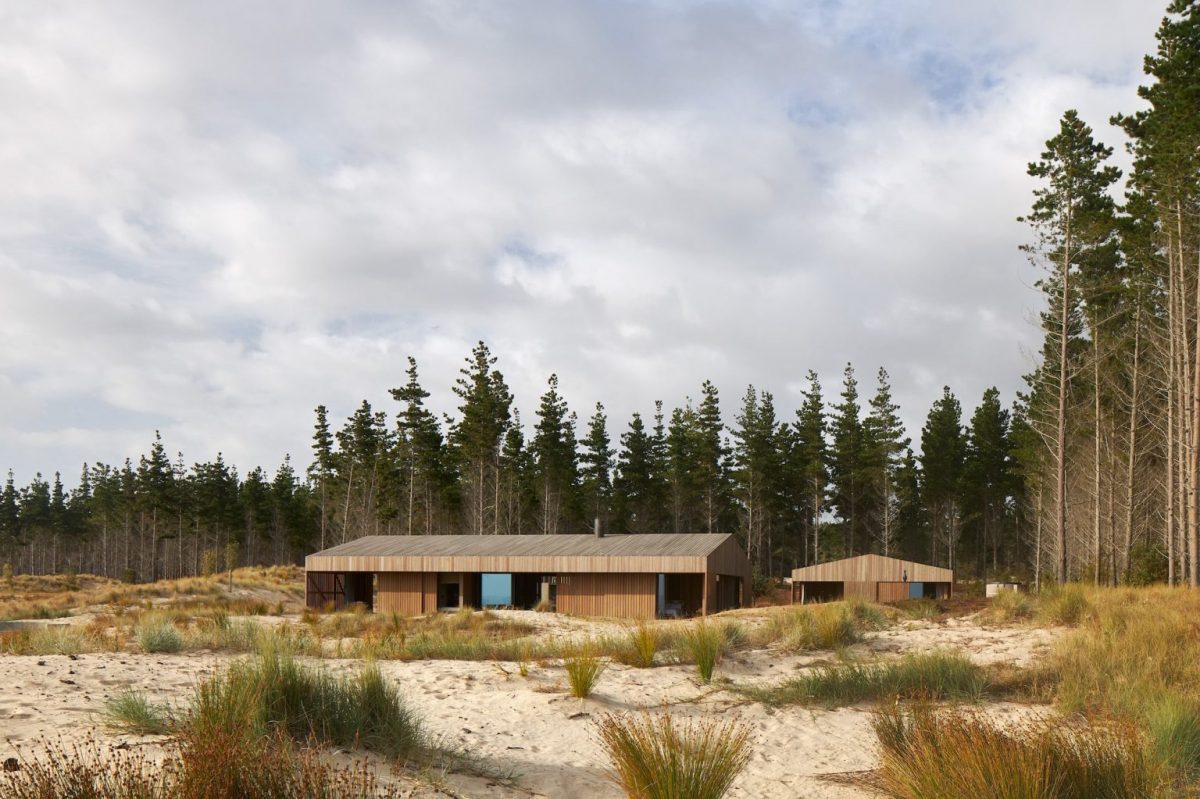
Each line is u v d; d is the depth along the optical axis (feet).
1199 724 29.40
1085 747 23.72
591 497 275.80
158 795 16.26
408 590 132.46
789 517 280.92
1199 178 103.55
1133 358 143.43
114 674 40.22
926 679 42.65
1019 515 281.74
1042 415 170.81
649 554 118.32
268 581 190.70
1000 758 20.85
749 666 52.08
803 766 30.30
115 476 370.12
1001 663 48.57
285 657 30.14
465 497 258.78
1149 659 41.14
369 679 29.14
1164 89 108.47
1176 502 136.46
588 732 33.30
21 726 25.22
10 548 380.37
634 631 63.05
